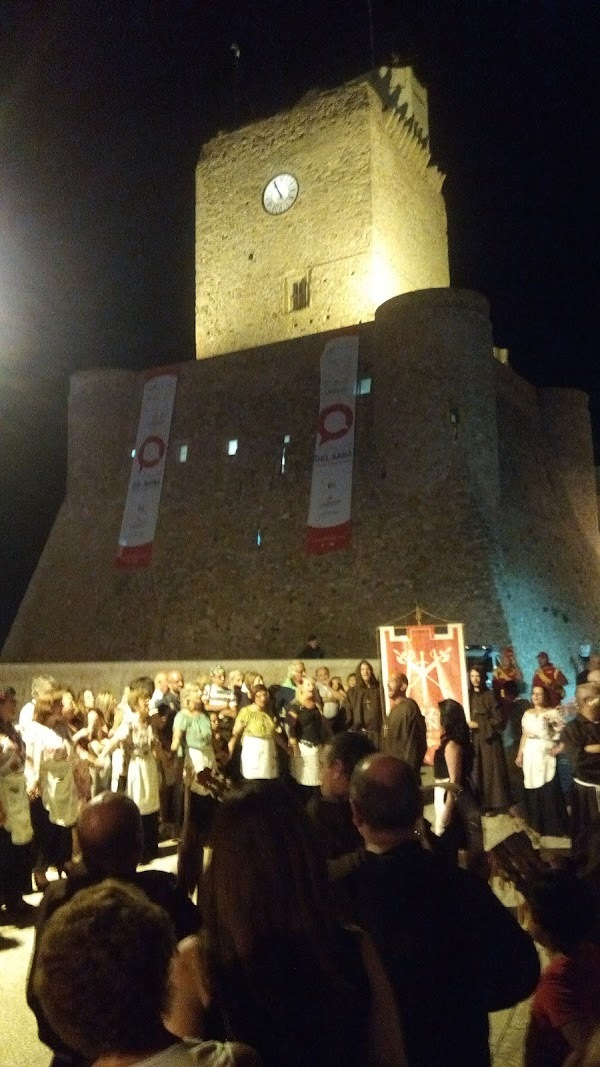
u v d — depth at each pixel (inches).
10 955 304.5
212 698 530.0
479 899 130.9
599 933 153.4
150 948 85.7
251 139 1439.5
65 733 375.9
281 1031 97.1
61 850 373.1
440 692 501.7
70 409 1375.5
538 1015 150.0
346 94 1352.1
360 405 1144.8
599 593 1378.0
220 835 107.7
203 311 1449.3
